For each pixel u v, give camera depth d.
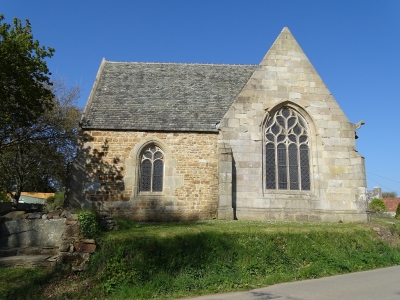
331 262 11.16
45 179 33.25
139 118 18.05
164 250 9.52
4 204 25.45
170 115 18.39
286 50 18.06
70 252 8.94
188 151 17.42
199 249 9.91
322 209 16.56
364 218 16.34
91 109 18.47
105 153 17.23
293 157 17.30
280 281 9.80
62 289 8.30
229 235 10.56
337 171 16.98
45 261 8.99
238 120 17.09
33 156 27.38
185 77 21.69
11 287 7.81
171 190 17.03
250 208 16.36
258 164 16.77
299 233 11.60
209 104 19.44
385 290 8.80
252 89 17.45
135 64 22.56
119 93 19.86
